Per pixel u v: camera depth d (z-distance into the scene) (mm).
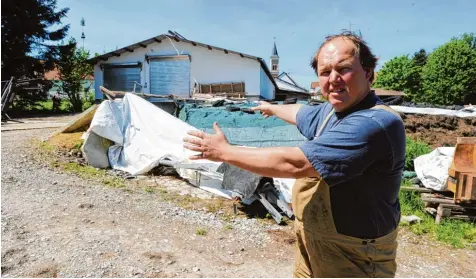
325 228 1662
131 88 19406
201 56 18391
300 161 1404
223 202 5449
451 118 12492
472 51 36406
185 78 18578
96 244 3477
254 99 17812
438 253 4297
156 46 18984
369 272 1636
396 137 1456
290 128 7477
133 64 19031
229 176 5477
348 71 1528
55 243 3402
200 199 5523
